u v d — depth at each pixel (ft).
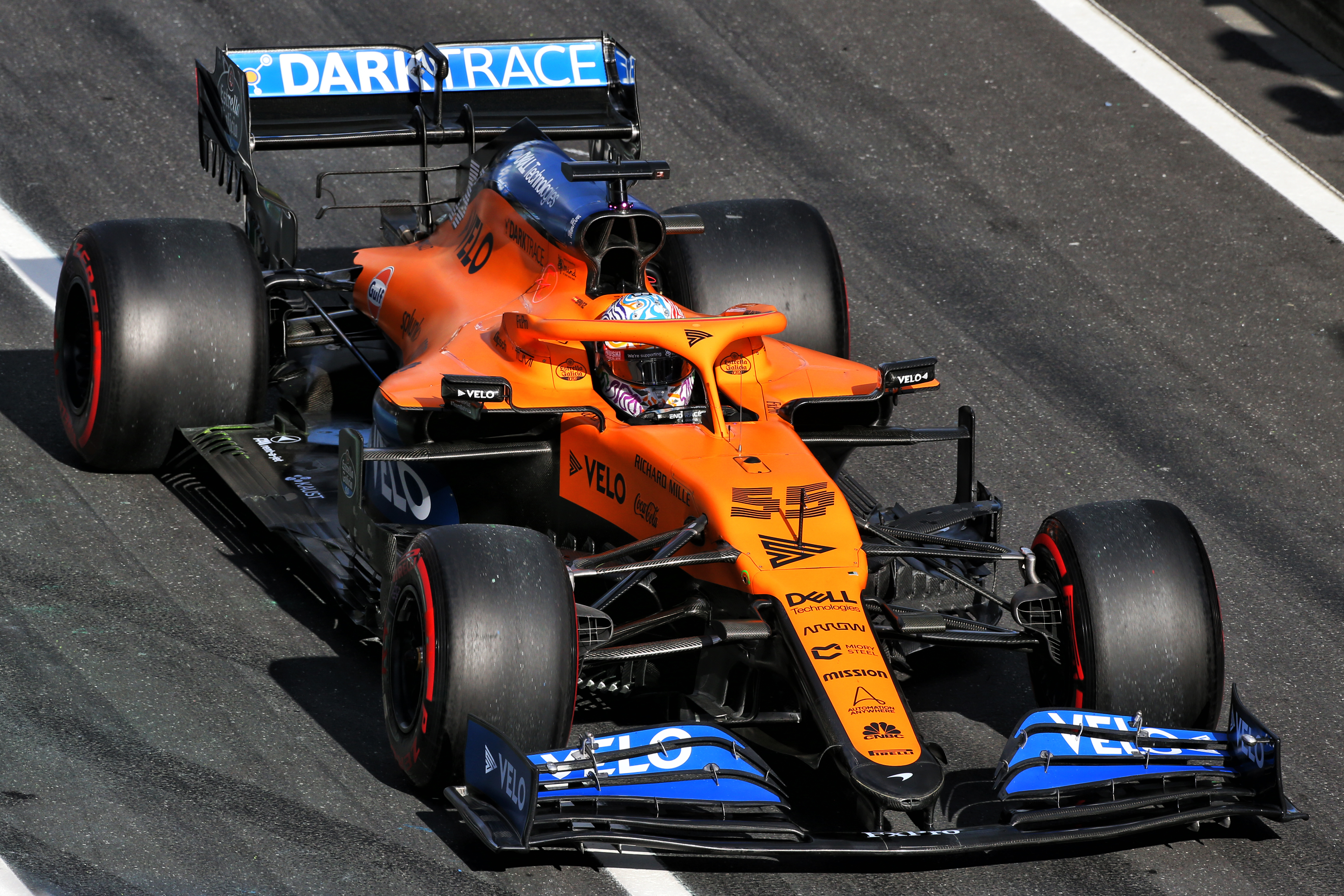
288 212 108.58
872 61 175.22
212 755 75.92
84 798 72.02
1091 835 68.39
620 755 67.26
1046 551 77.46
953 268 140.87
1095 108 168.55
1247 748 72.59
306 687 82.12
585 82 121.19
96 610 87.04
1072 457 114.42
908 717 69.05
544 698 68.49
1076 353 129.18
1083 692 74.18
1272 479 113.50
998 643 76.69
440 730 68.39
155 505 98.37
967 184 154.81
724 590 75.10
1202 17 186.60
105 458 99.71
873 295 135.74
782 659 71.97
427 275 100.01
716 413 80.69
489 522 86.53
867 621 72.49
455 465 85.66
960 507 87.86
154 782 73.61
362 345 112.16
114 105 154.10
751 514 75.25
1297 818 73.15
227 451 97.81
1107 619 73.41
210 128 120.47
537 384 82.89
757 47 176.24
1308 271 143.23
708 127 161.07
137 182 142.61
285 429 101.09
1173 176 157.38
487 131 117.91
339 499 85.25
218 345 98.43
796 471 78.23
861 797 67.72
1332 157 161.48
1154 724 73.97
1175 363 128.47
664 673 80.07
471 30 173.58
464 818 68.18
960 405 120.67
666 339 81.20
